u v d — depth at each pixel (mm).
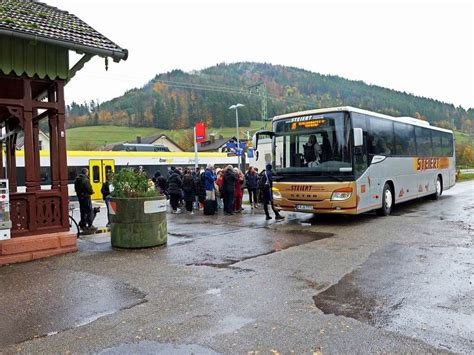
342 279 6109
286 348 3924
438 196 18172
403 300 5152
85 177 11789
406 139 14727
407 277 6113
